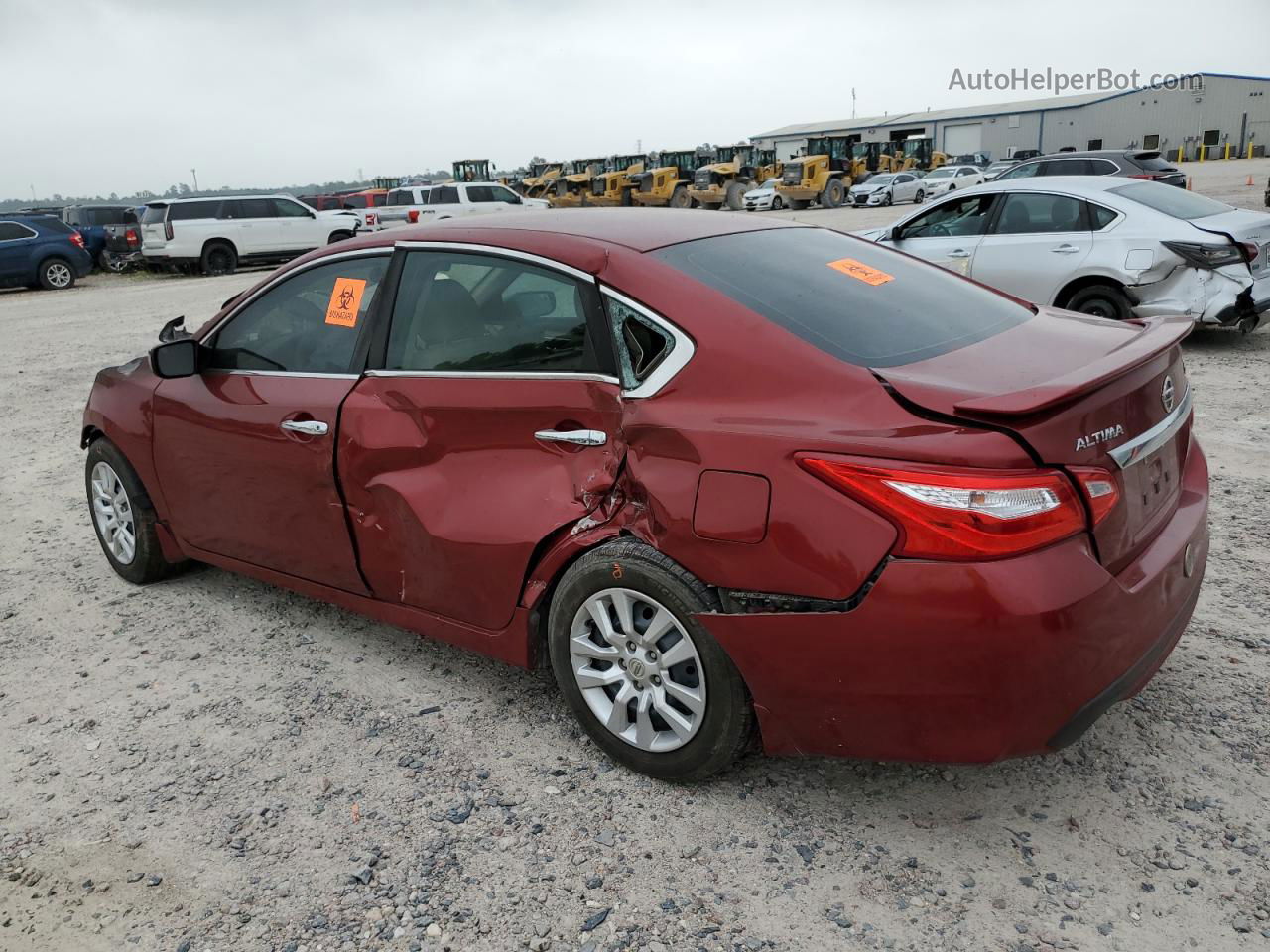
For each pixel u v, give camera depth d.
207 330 3.97
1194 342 8.66
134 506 4.37
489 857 2.64
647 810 2.80
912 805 2.77
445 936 2.38
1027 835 2.62
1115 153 17.20
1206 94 68.75
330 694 3.53
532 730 3.24
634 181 37.34
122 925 2.46
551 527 2.89
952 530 2.23
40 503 6.01
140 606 4.38
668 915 2.41
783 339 2.59
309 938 2.39
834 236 3.59
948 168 38.34
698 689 2.73
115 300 18.62
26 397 9.42
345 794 2.94
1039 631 2.21
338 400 3.39
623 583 2.76
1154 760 2.89
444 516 3.12
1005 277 8.34
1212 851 2.52
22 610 4.40
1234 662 3.37
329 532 3.53
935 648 2.27
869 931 2.32
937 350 2.71
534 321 2.98
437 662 3.73
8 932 2.46
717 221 3.41
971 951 2.25
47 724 3.43
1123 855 2.52
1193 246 7.40
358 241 3.56
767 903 2.43
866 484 2.31
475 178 40.59
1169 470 2.81
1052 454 2.26
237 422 3.71
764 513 2.44
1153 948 2.23
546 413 2.91
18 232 22.12
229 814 2.88
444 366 3.17
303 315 3.63
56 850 2.76
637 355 2.76
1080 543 2.32
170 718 3.42
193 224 23.33
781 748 2.64
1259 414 6.28
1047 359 2.67
